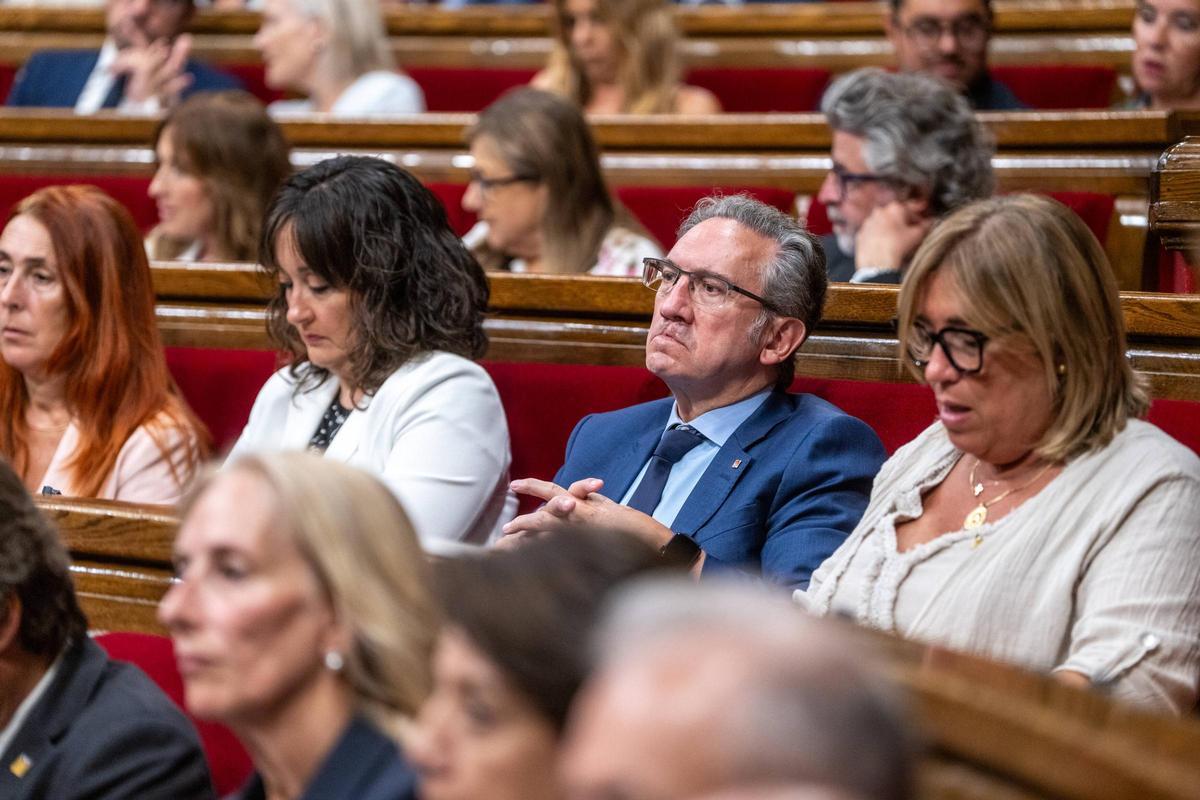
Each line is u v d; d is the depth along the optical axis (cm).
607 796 143
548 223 712
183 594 284
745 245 511
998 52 1040
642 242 721
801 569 469
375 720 283
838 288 562
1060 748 199
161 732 360
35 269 587
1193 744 199
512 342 621
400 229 542
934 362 394
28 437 605
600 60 952
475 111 1116
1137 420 397
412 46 1185
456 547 339
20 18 1239
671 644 148
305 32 1012
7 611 355
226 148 745
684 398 524
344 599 281
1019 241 385
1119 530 379
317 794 276
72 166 937
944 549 401
